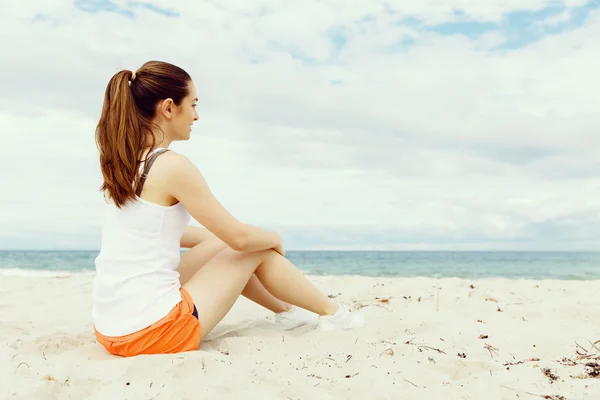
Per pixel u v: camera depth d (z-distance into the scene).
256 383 1.95
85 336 2.72
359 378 2.07
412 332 2.97
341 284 5.59
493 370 2.23
